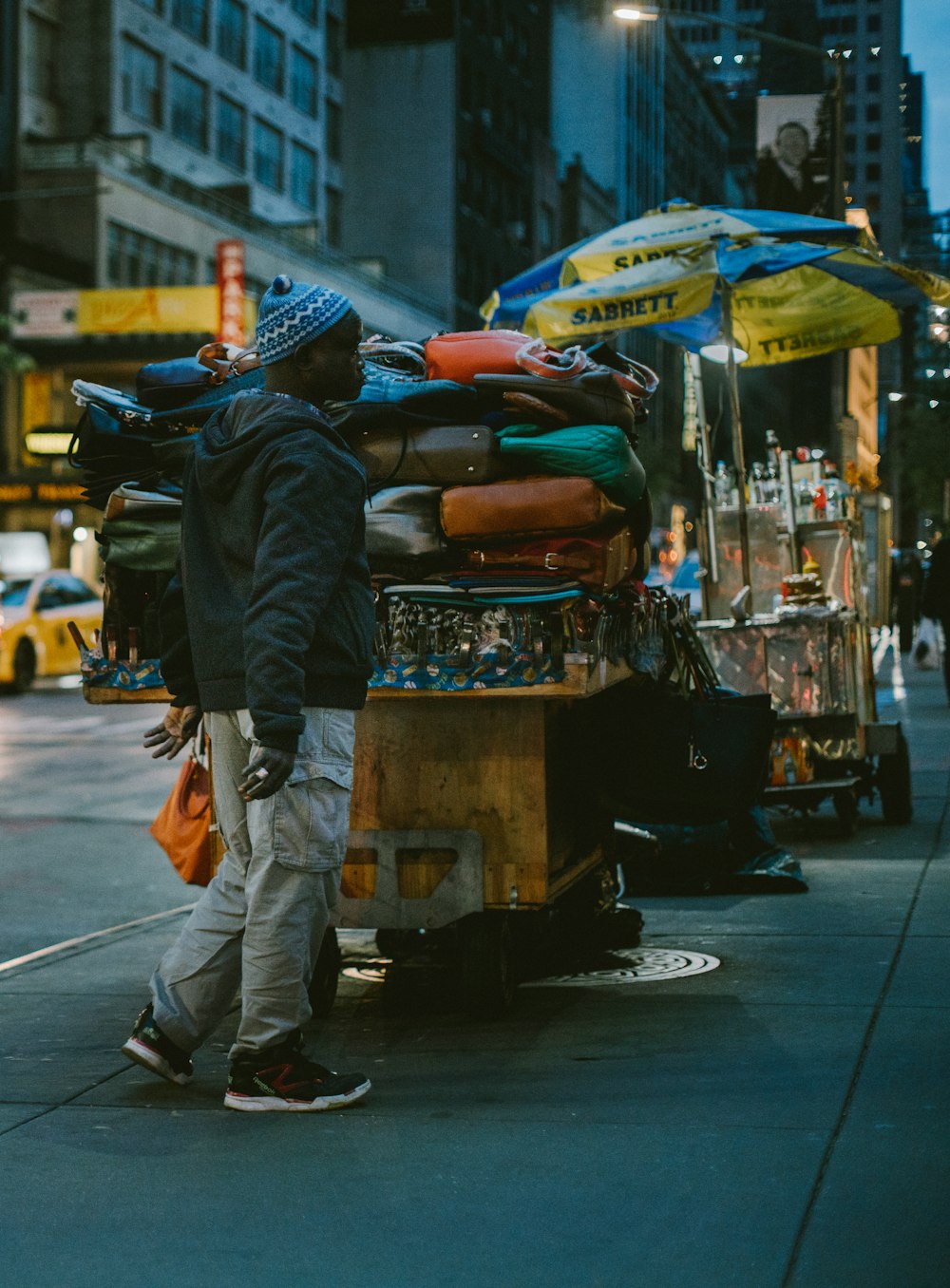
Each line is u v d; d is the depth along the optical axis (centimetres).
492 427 477
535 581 461
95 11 4747
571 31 9044
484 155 7025
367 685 393
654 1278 288
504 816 492
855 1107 384
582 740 525
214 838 522
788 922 638
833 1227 308
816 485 1006
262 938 390
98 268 4400
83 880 855
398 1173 347
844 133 1806
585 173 8425
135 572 496
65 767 1441
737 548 1012
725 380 1033
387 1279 291
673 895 715
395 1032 483
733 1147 357
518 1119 384
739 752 520
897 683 2130
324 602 369
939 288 921
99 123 4750
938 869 762
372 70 6731
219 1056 458
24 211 4428
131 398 504
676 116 10806
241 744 397
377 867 495
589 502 454
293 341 390
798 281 991
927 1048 436
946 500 3300
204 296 4194
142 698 498
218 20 5450
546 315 892
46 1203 333
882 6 12719
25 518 3831
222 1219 323
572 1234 309
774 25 8919
